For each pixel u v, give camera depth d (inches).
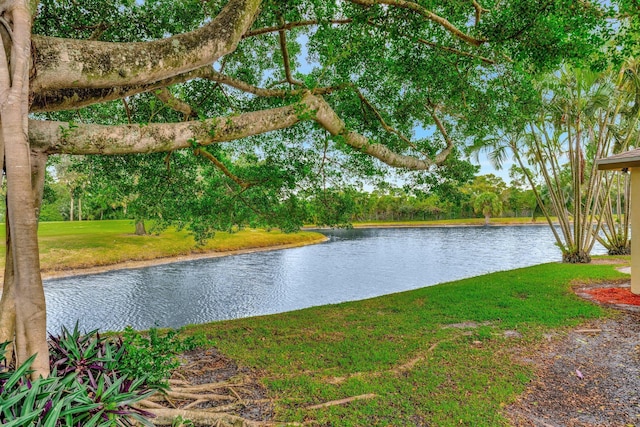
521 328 209.6
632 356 168.9
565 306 254.2
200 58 124.1
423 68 229.6
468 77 247.9
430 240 1263.5
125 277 629.3
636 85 451.8
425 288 356.2
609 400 130.8
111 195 294.7
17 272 99.3
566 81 466.3
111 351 128.7
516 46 183.0
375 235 1514.5
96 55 110.0
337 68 235.0
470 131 290.4
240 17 132.2
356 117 274.7
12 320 109.8
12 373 90.8
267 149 274.1
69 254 722.2
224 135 143.4
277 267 730.8
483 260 791.7
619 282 336.8
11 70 96.7
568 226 518.0
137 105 244.1
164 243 906.1
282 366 164.9
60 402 77.2
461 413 121.6
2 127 97.1
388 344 189.0
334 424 116.4
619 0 156.3
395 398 132.3
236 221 262.7
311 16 205.6
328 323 237.0
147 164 262.7
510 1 170.9
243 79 265.0
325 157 266.4
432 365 160.7
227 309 434.6
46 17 178.9
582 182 547.5
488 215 1914.4
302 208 261.4
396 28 191.6
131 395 102.0
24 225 97.9
